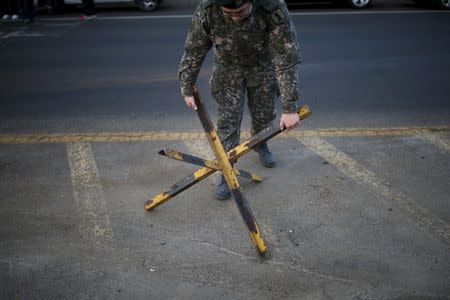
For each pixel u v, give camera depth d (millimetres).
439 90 5914
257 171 4094
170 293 2805
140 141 4703
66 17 10750
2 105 5672
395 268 2949
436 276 2877
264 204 3627
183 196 3766
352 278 2885
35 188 3885
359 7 10969
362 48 7645
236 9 2650
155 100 5766
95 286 2861
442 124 4957
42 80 6516
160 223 3441
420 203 3598
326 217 3459
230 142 3602
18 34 9156
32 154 4457
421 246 3131
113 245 3211
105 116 5328
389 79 6297
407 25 9148
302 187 3840
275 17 2844
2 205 3650
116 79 6496
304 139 4676
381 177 3961
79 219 3488
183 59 3193
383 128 4883
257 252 3043
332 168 4121
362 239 3217
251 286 2848
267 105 3613
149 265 3029
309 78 6355
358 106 5461
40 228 3387
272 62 3436
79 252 3146
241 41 3037
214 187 3885
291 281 2877
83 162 4301
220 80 3430
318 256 3074
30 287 2855
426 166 4121
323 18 9891
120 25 9719
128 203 3680
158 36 8727
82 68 6996
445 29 8828
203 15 2949
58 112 5453
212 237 3283
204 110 3334
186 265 3025
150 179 4016
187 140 4719
